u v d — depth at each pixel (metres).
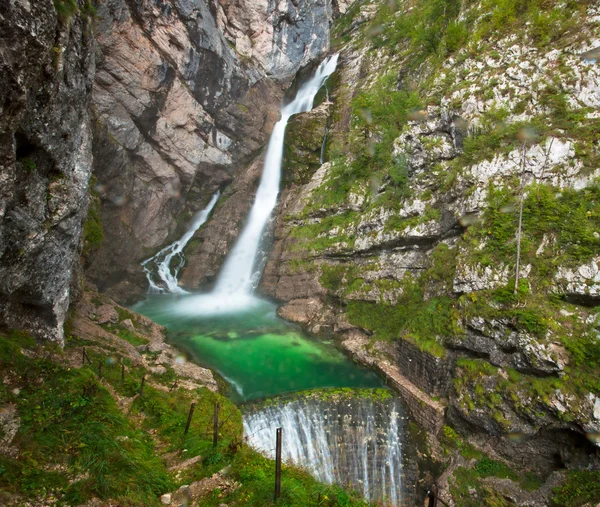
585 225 12.55
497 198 14.80
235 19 30.89
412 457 13.38
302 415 13.64
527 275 13.14
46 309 10.64
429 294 16.81
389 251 19.75
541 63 16.09
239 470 8.08
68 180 10.27
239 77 29.72
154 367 13.27
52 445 6.99
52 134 9.11
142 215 25.86
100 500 6.18
